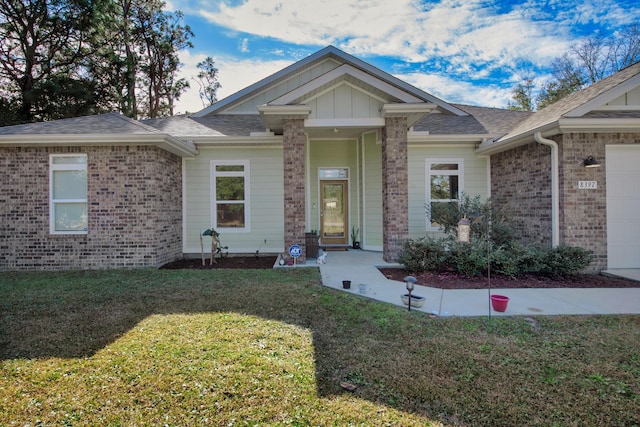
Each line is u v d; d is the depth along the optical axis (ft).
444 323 13.99
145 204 27.04
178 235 31.94
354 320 14.30
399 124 28.14
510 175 30.53
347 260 29.60
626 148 24.38
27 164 26.91
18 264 26.86
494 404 8.35
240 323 13.79
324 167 37.81
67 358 10.70
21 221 26.89
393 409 8.18
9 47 59.00
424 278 22.50
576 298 17.83
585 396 8.68
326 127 29.27
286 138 28.02
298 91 27.32
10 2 56.44
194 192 33.04
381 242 34.19
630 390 8.95
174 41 81.00
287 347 11.54
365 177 35.14
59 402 8.47
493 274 22.93
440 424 7.63
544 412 8.05
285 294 18.24
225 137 31.78
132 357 10.73
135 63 72.64
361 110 28.40
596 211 24.29
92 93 60.59
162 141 26.11
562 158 24.40
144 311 15.35
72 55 62.13
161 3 76.54
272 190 33.24
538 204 26.86
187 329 13.10
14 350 11.30
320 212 38.47
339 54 37.78
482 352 11.22
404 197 28.19
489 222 25.82
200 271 24.88
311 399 8.56
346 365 10.31
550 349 11.41
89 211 26.91
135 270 25.39
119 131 26.50
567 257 21.95
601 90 25.32
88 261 26.94
